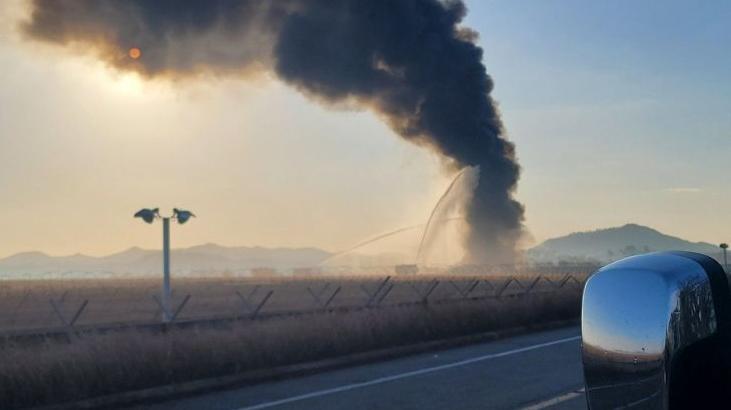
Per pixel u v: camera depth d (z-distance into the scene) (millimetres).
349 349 14680
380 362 14211
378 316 16250
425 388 11133
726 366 1954
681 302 1861
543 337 17953
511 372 12469
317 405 10141
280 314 18312
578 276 34438
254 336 13539
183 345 12359
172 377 11844
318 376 12758
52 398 10562
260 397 10930
